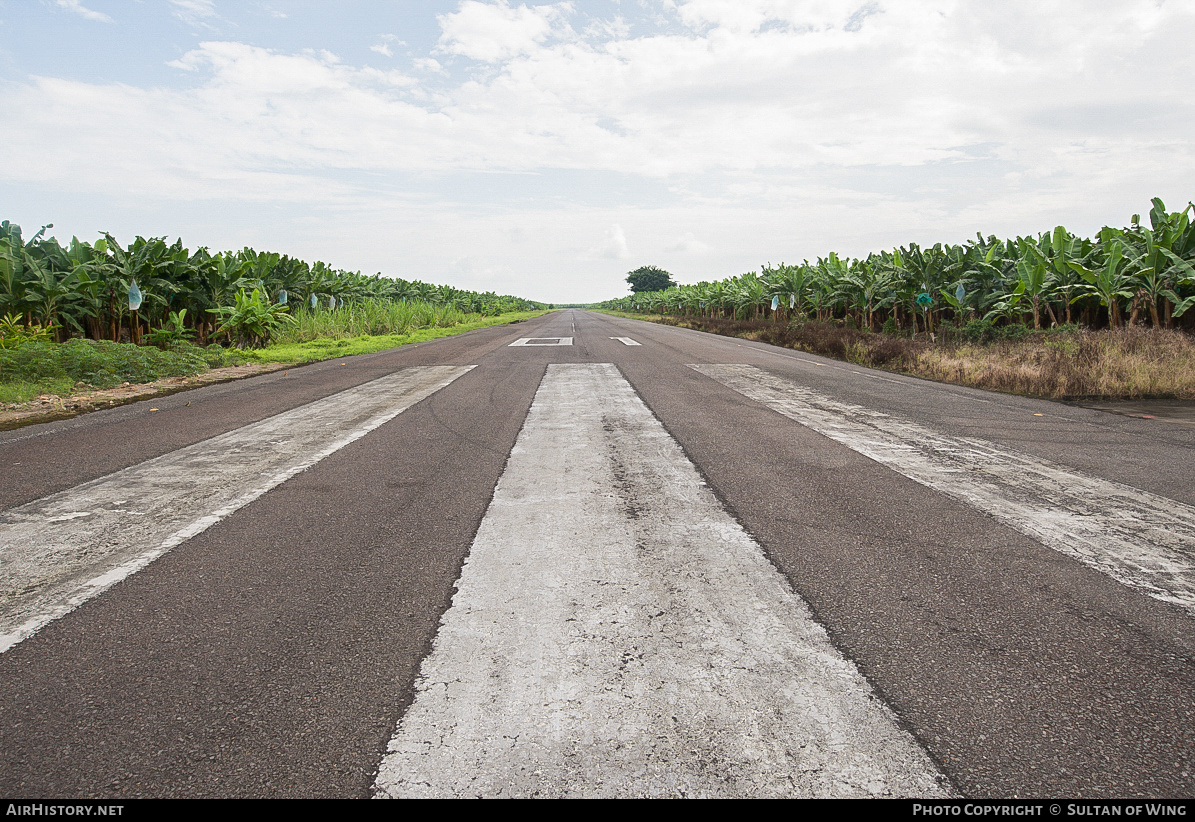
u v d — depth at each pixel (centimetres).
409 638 239
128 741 183
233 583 287
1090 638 236
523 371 1169
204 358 1288
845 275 2297
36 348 977
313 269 2708
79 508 395
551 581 288
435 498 412
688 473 471
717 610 260
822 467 486
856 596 271
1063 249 1627
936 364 1144
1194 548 323
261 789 164
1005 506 390
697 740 182
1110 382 877
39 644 236
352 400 837
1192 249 1333
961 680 210
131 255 1491
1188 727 187
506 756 176
